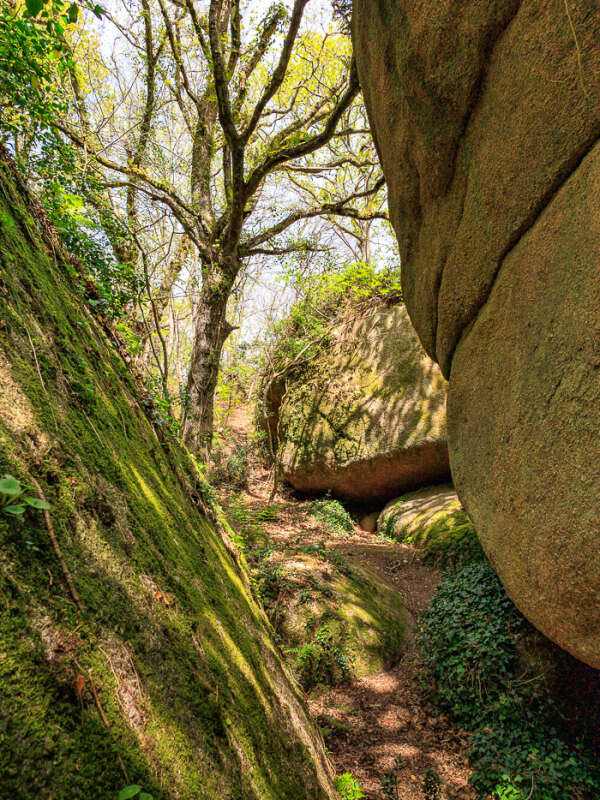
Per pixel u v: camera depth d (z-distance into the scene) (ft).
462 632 18.31
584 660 9.09
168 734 4.00
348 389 41.34
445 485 34.71
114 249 15.51
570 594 8.54
